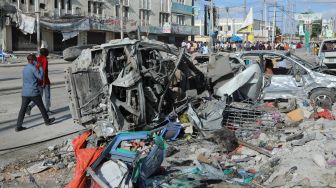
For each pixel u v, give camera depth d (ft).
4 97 50.01
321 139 24.43
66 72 29.37
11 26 136.77
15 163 24.90
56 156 25.54
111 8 180.86
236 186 19.11
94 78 29.01
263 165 21.57
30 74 33.19
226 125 30.68
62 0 155.74
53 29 143.13
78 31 151.84
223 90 33.47
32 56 33.53
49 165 23.88
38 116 38.63
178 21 231.30
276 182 19.04
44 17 141.69
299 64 39.47
